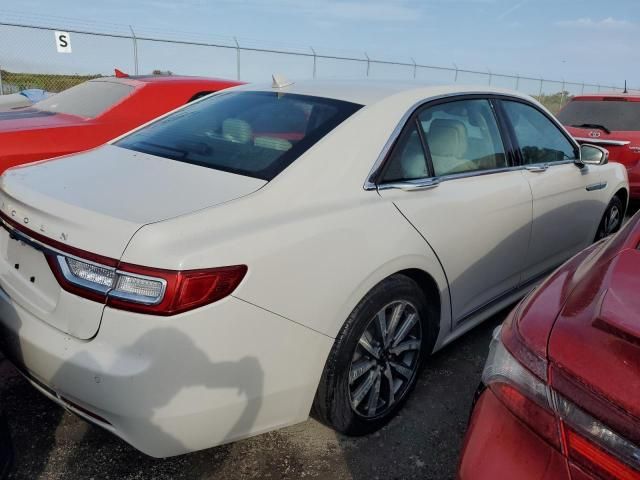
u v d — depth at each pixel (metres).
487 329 3.66
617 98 7.04
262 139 2.47
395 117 2.61
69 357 1.82
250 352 1.90
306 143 2.37
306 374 2.10
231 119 2.75
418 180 2.60
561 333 1.36
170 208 1.92
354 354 2.28
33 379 2.05
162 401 1.77
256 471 2.29
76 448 2.37
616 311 1.35
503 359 1.45
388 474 2.31
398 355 2.59
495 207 2.96
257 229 1.93
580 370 1.25
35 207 2.03
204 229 1.83
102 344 1.79
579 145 3.93
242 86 3.31
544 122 3.72
